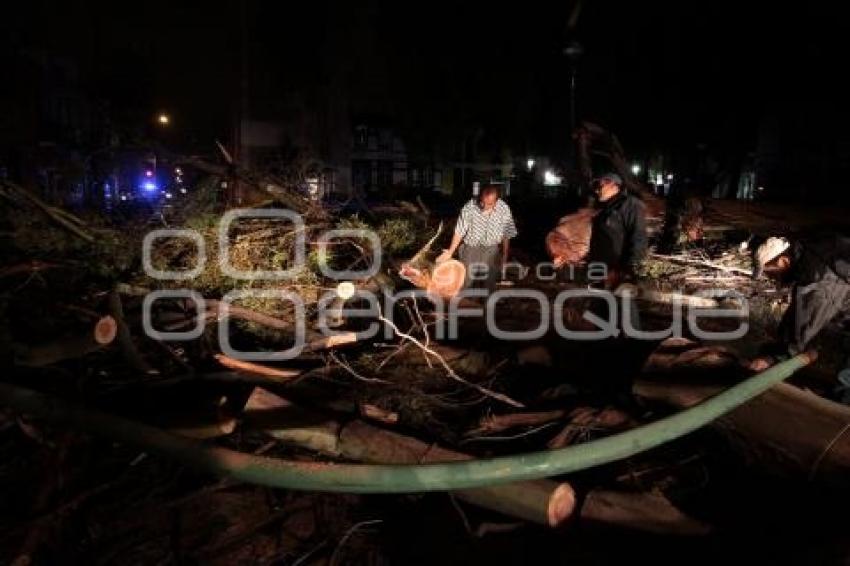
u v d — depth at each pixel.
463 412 4.37
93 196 13.70
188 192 7.26
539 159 32.28
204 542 3.16
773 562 2.51
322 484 2.81
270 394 3.64
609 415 3.91
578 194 13.44
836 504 2.92
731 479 3.39
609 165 11.39
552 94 29.20
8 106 23.09
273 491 3.55
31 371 4.19
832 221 8.38
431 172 35.94
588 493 3.06
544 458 2.85
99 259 5.62
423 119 32.19
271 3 13.55
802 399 3.43
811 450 3.16
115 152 9.57
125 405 3.81
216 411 3.45
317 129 19.08
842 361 4.07
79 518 3.30
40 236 5.48
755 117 22.92
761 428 3.33
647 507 2.96
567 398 4.41
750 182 30.17
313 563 3.04
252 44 11.86
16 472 3.65
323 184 8.13
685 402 3.65
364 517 3.34
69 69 28.42
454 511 3.21
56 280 5.34
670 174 28.45
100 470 3.70
